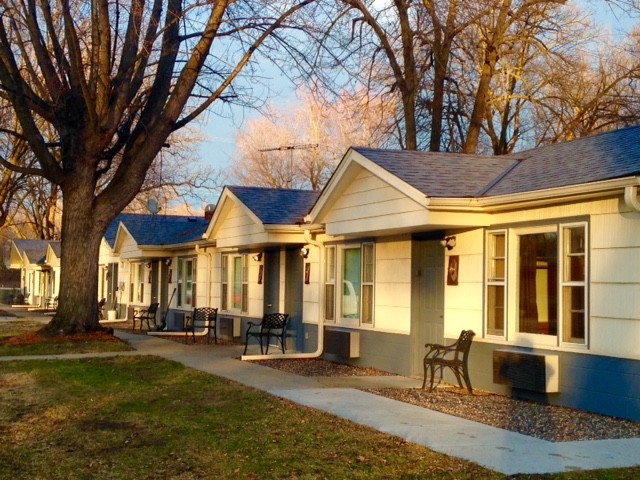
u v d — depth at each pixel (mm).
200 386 12359
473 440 8320
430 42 23016
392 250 14547
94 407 10523
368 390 12078
